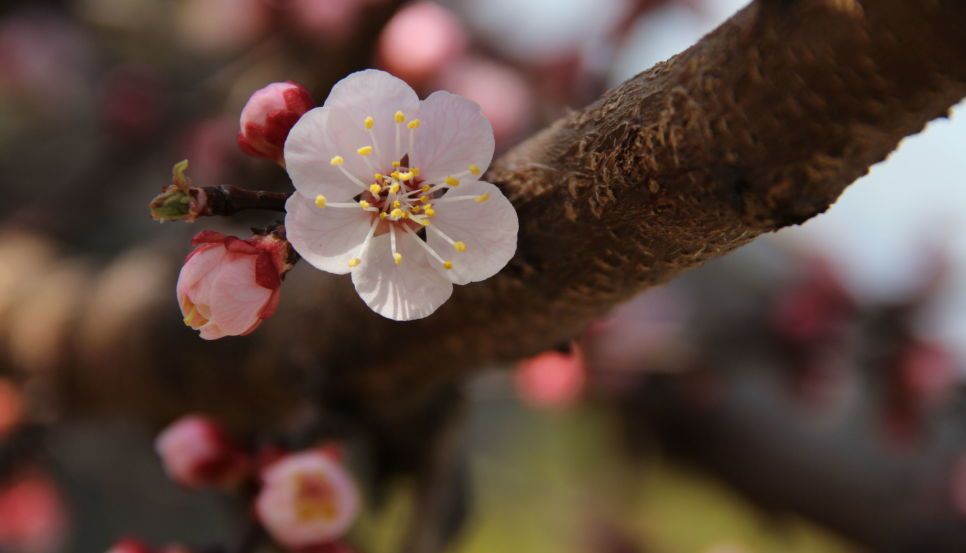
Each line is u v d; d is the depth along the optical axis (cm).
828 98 25
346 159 27
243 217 42
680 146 26
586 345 49
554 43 52
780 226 26
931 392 51
